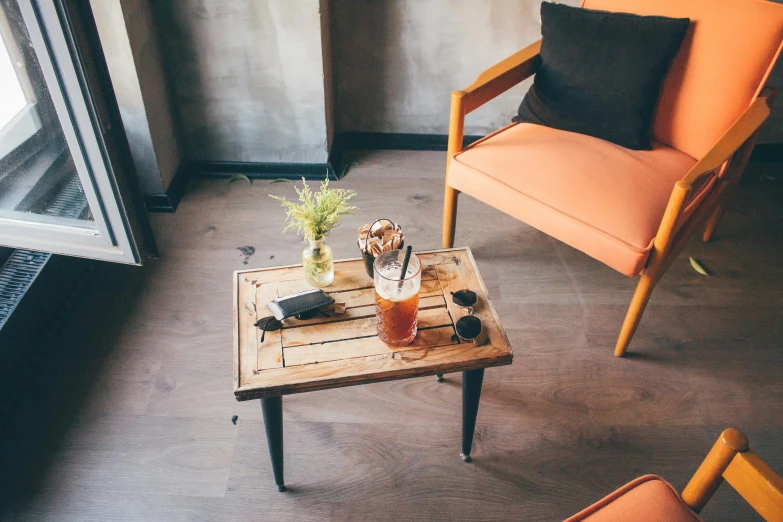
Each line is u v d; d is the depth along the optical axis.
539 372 1.68
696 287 1.94
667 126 1.71
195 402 1.60
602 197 1.53
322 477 1.45
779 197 2.31
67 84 1.14
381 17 2.26
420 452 1.50
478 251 2.07
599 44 1.63
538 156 1.67
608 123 1.68
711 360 1.72
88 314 1.83
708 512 1.38
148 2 1.97
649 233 1.46
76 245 1.47
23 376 1.61
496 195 1.66
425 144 2.59
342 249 2.06
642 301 1.57
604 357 1.72
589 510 0.99
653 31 1.58
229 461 1.48
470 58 2.35
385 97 2.47
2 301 1.61
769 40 1.50
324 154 2.35
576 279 1.97
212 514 1.38
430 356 1.21
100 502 1.40
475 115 2.52
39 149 1.34
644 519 0.96
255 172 2.40
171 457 1.48
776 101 2.35
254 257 2.04
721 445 0.84
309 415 1.58
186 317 1.83
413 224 2.18
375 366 1.19
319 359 1.20
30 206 1.42
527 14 2.23
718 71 1.58
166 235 2.12
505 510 1.39
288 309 1.25
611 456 1.49
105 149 1.23
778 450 1.50
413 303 1.16
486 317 1.29
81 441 1.51
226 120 2.27
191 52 2.10
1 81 1.25
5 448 1.49
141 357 1.71
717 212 2.00
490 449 1.51
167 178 2.21
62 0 1.04
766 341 1.77
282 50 2.08
